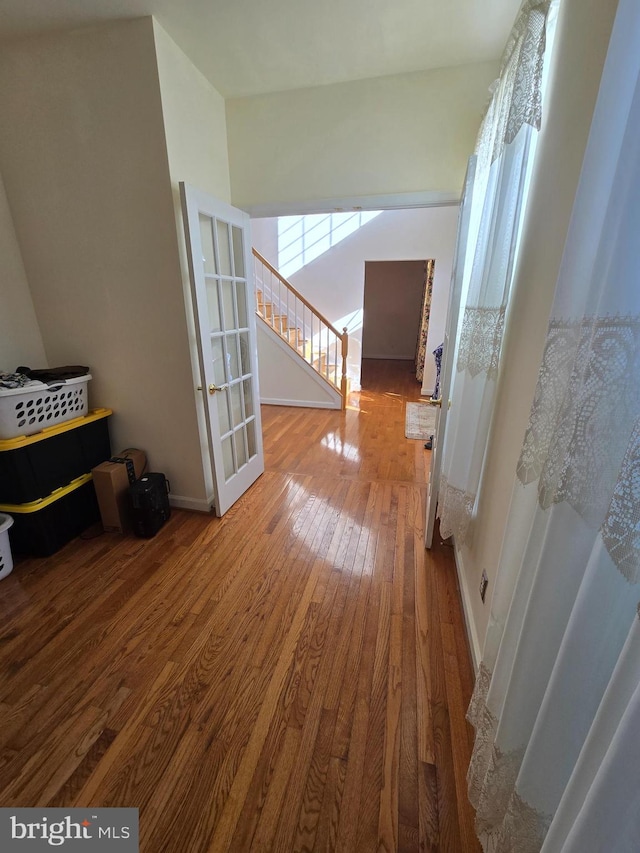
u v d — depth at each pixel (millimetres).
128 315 2236
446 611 1779
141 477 2418
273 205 2453
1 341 2137
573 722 603
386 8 1641
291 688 1413
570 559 621
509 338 1339
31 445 1983
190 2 1615
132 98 1841
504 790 833
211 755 1203
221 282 2350
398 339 8703
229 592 1882
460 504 1645
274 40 1844
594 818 442
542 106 1160
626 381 525
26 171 2064
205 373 2184
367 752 1212
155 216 2008
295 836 1023
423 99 2104
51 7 1637
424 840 1016
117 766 1171
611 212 522
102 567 2049
